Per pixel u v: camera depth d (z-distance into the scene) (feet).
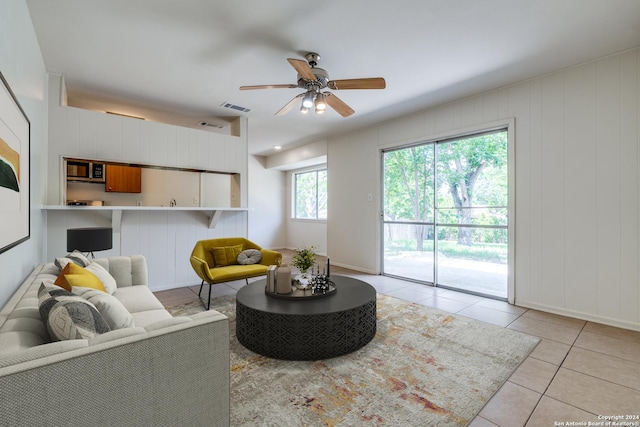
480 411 5.35
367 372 6.59
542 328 9.03
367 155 17.17
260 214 26.61
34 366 2.64
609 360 7.13
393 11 7.17
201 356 3.64
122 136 12.21
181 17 7.40
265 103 13.43
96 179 16.03
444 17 7.39
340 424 5.00
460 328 9.04
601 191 9.35
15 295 4.96
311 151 21.47
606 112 9.23
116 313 4.48
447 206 13.73
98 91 11.96
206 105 13.64
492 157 12.17
